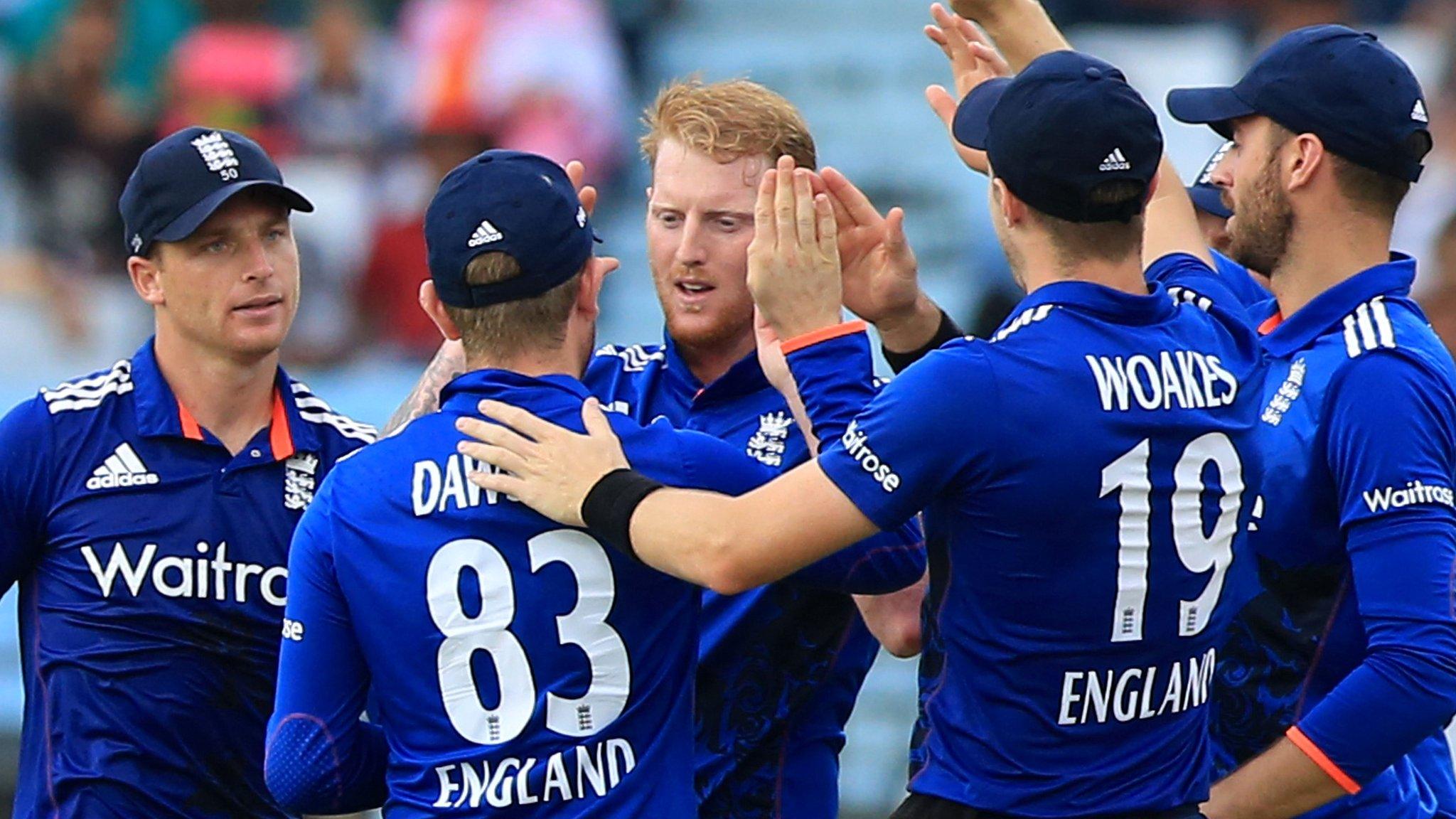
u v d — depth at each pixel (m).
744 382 14.07
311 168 38.22
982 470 11.60
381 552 12.09
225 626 14.22
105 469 14.21
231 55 40.47
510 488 11.96
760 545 11.68
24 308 37.66
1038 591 11.76
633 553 11.85
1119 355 11.82
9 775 29.05
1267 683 13.51
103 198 38.78
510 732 11.93
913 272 13.52
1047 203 11.85
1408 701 12.41
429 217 12.35
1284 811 12.77
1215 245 16.30
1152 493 11.77
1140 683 12.01
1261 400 12.60
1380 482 12.67
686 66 42.78
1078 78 11.77
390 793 12.34
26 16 40.09
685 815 12.27
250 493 14.34
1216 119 13.68
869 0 43.25
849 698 14.45
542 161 12.39
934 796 12.24
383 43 40.56
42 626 14.30
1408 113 13.16
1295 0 39.38
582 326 12.61
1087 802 11.98
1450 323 24.38
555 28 38.16
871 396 12.59
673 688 12.36
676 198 13.80
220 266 14.05
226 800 14.38
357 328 35.62
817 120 41.69
